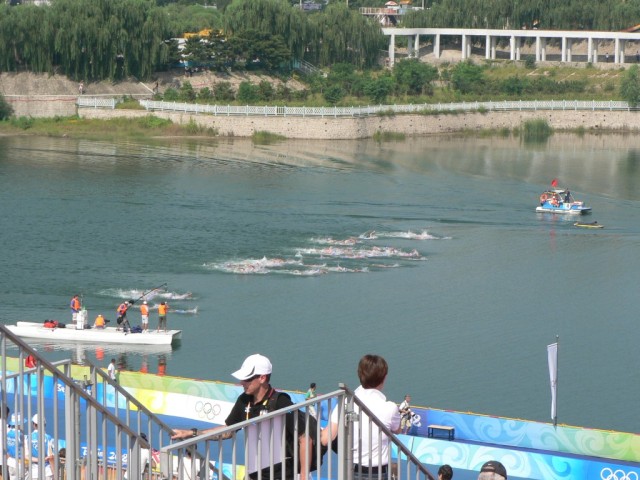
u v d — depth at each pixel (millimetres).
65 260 115812
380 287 108125
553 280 112312
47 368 21266
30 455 22344
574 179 177375
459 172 183125
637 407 73750
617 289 108750
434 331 92500
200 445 51375
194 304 100438
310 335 90938
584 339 90938
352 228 136625
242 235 130750
